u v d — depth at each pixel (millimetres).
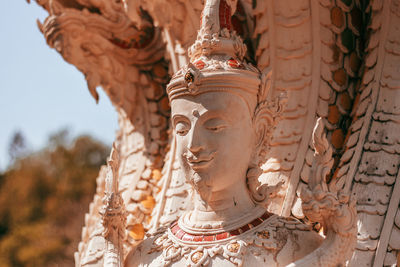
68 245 19297
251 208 2705
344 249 2484
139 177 4305
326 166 2533
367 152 3389
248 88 2662
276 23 3775
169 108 4492
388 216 3156
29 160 23281
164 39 4270
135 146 4492
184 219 2797
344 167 3410
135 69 4617
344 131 3684
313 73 3717
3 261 19000
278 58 3775
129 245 3936
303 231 2617
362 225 3162
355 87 3768
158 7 4086
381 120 3451
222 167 2619
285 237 2578
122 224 2822
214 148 2613
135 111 4598
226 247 2541
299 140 3602
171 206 3775
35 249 19031
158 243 2744
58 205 20641
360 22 3826
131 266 2770
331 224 2504
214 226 2643
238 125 2635
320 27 3744
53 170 22609
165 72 4559
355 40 3811
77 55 4426
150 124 4508
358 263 3064
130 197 4203
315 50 3734
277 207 3432
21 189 21922
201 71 2639
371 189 3268
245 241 2549
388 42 3578
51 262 18812
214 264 2523
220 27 2840
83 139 22922
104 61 4504
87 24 4359
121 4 4410
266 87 2744
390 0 3590
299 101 3695
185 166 2693
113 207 2785
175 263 2609
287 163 3551
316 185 2506
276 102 2834
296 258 2525
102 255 3551
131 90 4598
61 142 23547
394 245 3082
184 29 4105
